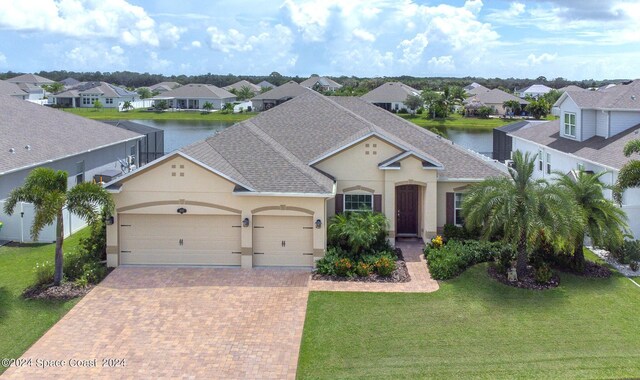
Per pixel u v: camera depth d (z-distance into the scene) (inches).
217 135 1047.6
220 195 859.4
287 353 597.3
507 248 841.5
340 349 604.1
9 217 986.7
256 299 742.5
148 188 857.5
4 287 761.0
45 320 668.7
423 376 548.7
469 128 3656.5
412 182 961.5
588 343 613.3
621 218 874.1
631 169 906.1
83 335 634.8
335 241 910.4
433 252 874.1
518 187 791.7
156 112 4699.8
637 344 610.5
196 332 644.7
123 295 750.5
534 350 598.5
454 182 984.3
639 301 732.0
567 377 544.7
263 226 873.5
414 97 4328.3
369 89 5625.0
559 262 842.2
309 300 736.3
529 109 4045.3
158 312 698.2
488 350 598.9
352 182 971.3
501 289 761.0
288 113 1229.1
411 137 1152.2
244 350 602.9
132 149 1667.1
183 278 820.0
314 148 1067.9
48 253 920.3
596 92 1425.9
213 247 877.8
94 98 4992.6
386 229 944.9
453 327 653.3
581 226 766.5
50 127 1323.8
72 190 748.0
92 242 891.4
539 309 701.3
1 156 1018.1
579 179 868.0
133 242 872.3
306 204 858.1
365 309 705.0
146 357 587.5
